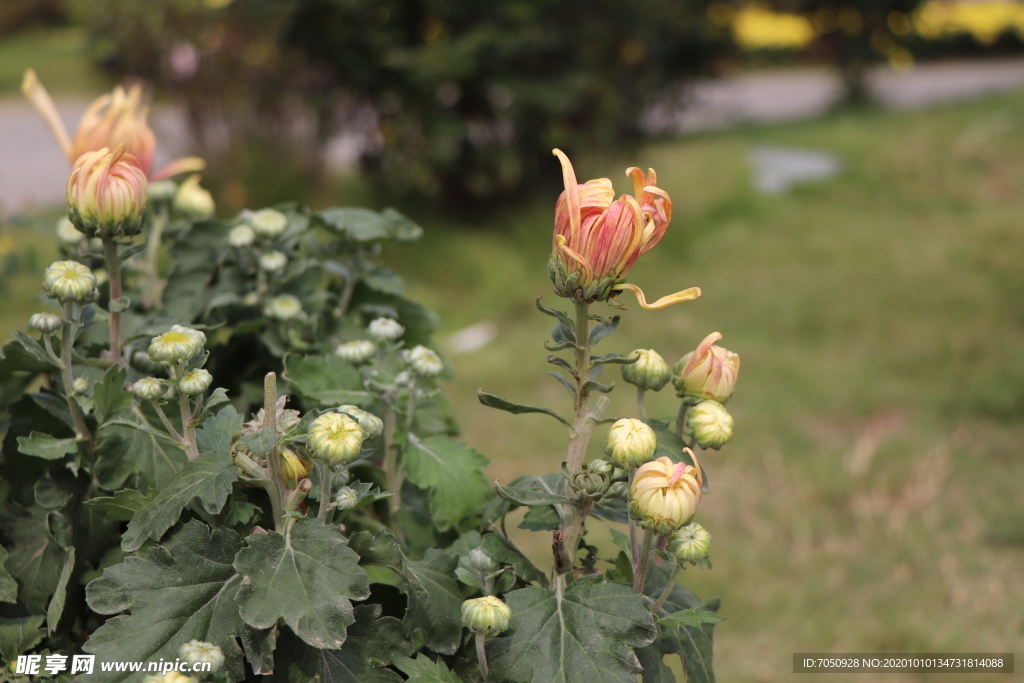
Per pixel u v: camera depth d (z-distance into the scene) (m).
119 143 1.27
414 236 1.49
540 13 6.87
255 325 1.35
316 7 6.73
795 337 6.13
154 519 0.93
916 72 23.44
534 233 6.99
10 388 1.21
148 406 1.19
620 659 0.94
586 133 7.40
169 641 0.90
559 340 0.99
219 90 7.48
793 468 4.49
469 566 1.11
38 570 1.11
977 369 5.47
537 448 4.50
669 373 1.17
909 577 3.72
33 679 1.03
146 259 1.57
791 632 3.41
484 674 0.95
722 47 8.51
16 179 9.43
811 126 14.75
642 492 0.97
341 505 0.99
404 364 1.34
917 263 7.36
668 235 7.79
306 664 0.97
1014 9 29.12
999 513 4.07
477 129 7.46
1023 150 11.57
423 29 7.15
